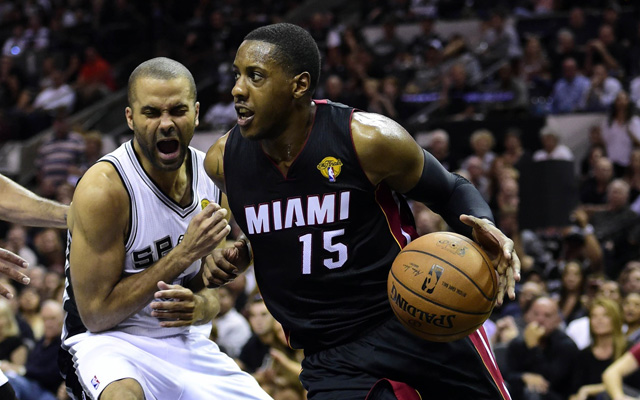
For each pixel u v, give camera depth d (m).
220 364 3.22
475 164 7.82
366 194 2.62
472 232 2.65
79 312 2.87
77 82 12.55
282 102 2.54
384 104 9.65
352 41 11.23
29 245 8.20
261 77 2.51
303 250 2.65
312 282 2.68
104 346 2.94
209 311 3.11
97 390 2.83
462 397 2.77
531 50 10.36
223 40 12.33
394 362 2.70
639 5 11.62
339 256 2.64
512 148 8.38
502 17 10.75
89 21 13.75
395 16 12.28
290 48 2.52
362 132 2.58
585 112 9.24
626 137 8.58
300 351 4.88
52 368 5.41
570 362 4.79
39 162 9.79
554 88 9.85
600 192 7.84
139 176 2.85
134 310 2.82
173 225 2.93
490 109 9.27
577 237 6.23
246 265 2.92
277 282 2.73
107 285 2.80
